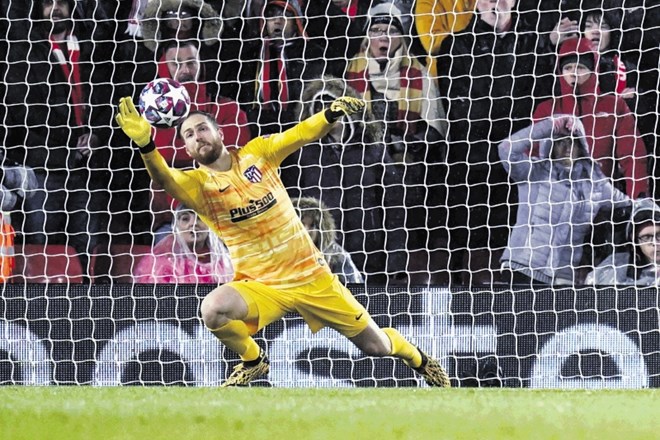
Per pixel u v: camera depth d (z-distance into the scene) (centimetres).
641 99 2464
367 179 2425
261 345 2131
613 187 2414
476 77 2470
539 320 2145
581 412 1492
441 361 2142
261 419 1489
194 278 2381
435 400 1508
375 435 1479
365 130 2442
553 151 2438
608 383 2138
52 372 2125
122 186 2442
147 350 2136
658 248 2381
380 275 2400
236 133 2467
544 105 2458
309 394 1514
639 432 1471
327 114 1716
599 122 2448
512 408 1497
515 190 2433
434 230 2416
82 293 2131
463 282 2398
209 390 1521
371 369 2131
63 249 2402
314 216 2380
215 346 2134
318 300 1759
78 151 2448
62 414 1491
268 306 1739
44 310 2127
